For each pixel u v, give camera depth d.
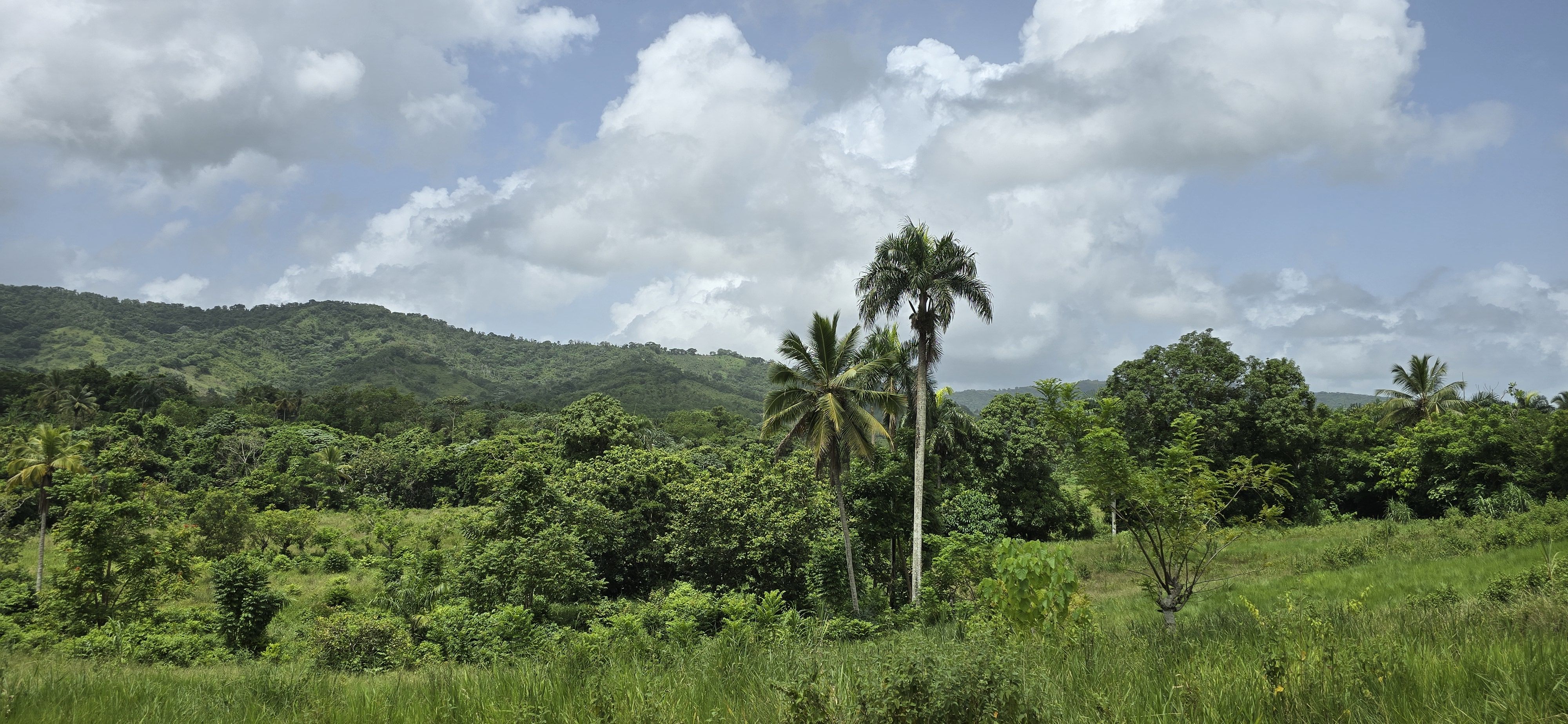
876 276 27.91
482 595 26.11
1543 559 16.41
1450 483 41.72
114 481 27.50
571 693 5.22
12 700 5.96
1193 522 12.30
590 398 56.50
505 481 30.31
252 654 22.36
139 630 23.41
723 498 29.55
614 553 31.78
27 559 42.38
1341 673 4.54
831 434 27.58
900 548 33.66
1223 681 4.57
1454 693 4.21
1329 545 30.05
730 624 13.55
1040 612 8.36
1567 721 3.66
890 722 3.77
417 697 5.72
